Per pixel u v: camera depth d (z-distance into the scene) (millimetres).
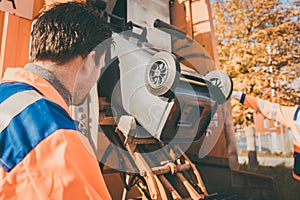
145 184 1583
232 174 2373
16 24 1484
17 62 1458
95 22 736
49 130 496
